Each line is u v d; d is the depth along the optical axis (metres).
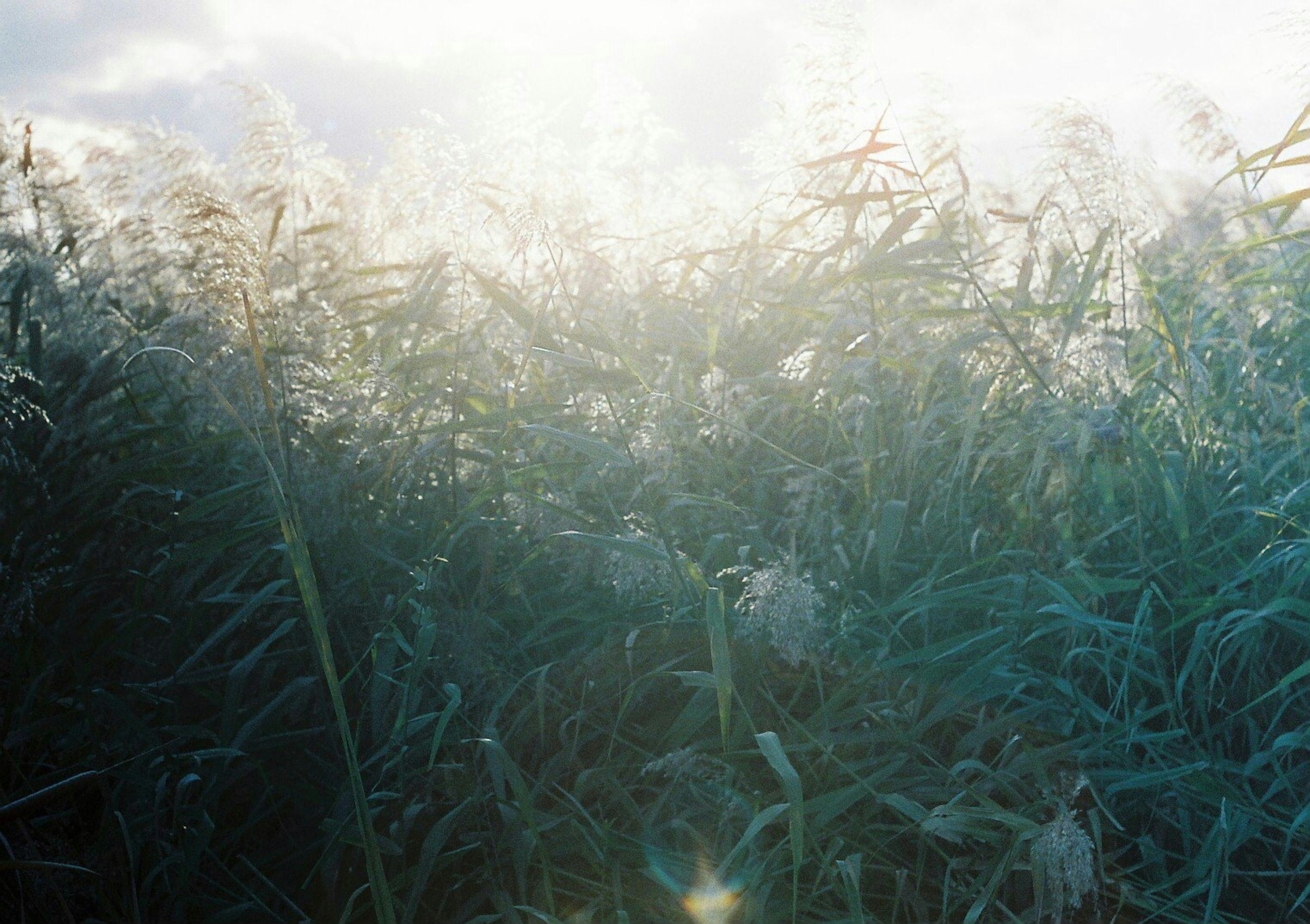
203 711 2.50
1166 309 3.44
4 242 4.21
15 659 2.36
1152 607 2.51
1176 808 2.18
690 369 3.60
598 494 2.96
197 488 2.98
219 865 2.13
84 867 1.94
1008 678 2.26
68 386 3.15
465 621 2.38
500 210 3.47
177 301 3.76
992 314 3.07
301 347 3.04
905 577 2.74
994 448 2.80
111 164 5.11
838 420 3.14
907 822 2.11
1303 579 2.34
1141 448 2.65
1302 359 3.51
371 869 1.71
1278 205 3.13
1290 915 2.02
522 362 2.93
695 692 2.37
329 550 2.57
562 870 2.04
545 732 2.33
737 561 2.68
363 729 2.34
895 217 3.21
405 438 2.71
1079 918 1.95
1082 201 3.11
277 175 4.67
